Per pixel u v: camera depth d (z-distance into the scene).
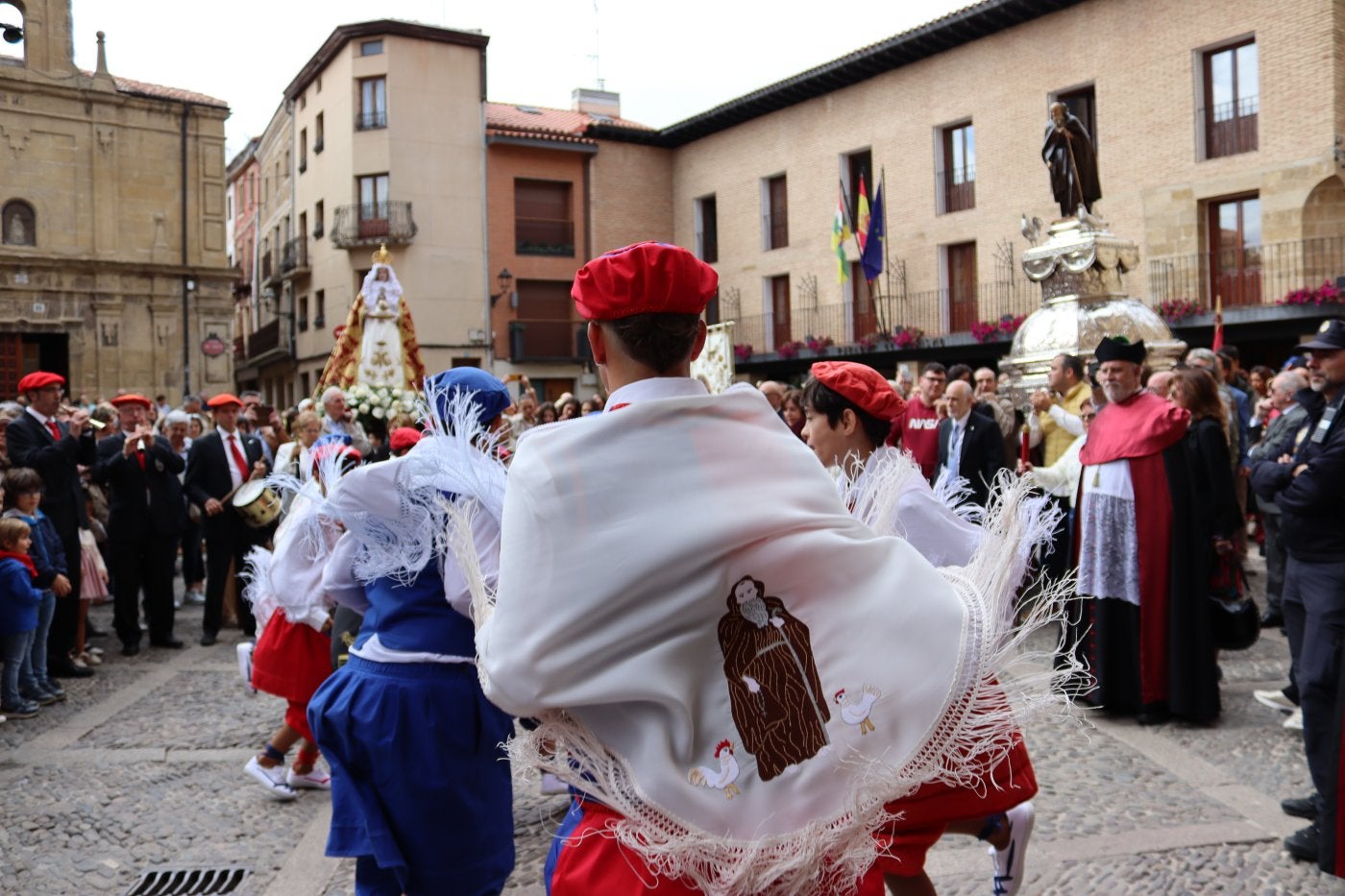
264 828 4.66
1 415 7.86
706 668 1.71
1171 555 5.51
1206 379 5.65
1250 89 19.17
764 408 1.80
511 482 1.75
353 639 4.36
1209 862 3.92
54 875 4.19
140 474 8.49
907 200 25.17
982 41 23.39
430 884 3.05
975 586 1.83
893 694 1.67
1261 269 18.89
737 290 30.14
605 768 1.71
